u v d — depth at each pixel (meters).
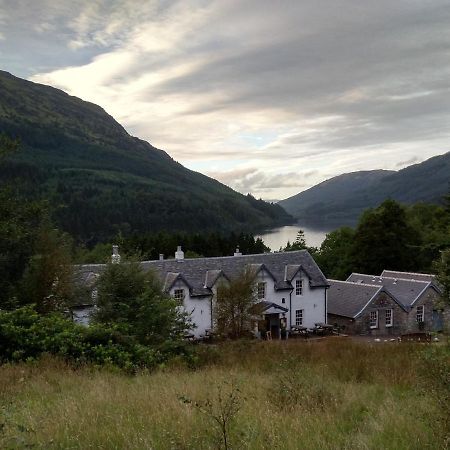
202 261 44.16
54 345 15.59
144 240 85.94
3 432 6.48
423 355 9.25
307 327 45.62
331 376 13.37
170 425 7.19
